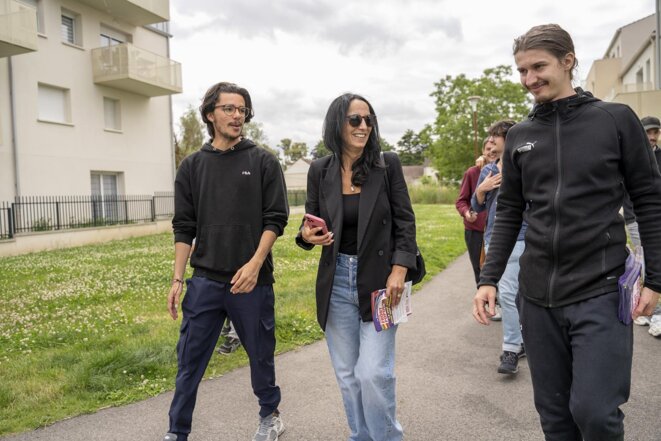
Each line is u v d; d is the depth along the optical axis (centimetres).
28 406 373
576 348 204
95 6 2033
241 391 402
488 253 247
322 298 276
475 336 543
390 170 274
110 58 2011
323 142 279
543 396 224
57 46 1877
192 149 3991
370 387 256
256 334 311
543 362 221
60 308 708
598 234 203
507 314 422
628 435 312
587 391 196
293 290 748
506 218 245
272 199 315
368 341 263
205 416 359
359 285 265
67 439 328
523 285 226
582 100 212
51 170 1847
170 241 1720
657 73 2348
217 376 434
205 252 309
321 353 491
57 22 1875
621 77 3503
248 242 308
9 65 1686
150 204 2270
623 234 208
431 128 5272
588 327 201
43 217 1741
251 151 317
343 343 278
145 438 329
